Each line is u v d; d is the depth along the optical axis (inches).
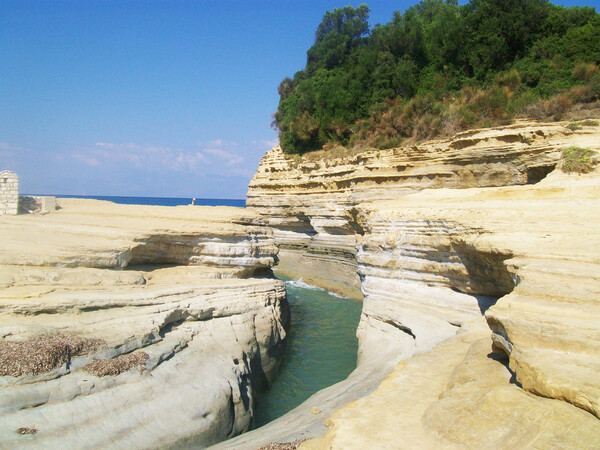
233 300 769.6
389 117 1665.8
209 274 848.3
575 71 1332.4
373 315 767.7
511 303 382.9
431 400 389.1
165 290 687.7
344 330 951.6
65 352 460.8
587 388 278.8
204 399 510.9
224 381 558.6
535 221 550.3
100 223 850.8
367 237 807.1
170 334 619.5
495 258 535.8
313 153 1974.7
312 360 787.4
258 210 2033.7
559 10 1569.9
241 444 435.8
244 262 904.3
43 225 815.7
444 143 1243.8
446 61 1733.5
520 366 330.3
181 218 908.0
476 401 331.6
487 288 608.4
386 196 1318.9
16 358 425.1
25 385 411.2
